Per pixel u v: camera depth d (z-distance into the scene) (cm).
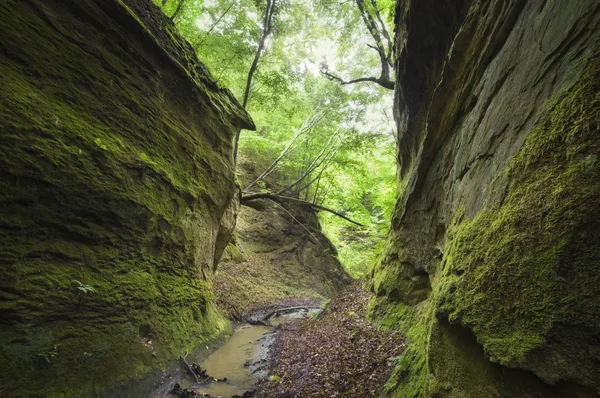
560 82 276
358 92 1786
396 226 860
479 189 389
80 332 482
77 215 501
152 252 699
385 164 1995
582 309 205
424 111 805
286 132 2353
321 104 1950
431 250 632
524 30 372
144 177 666
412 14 725
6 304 391
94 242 532
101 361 496
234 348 898
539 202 255
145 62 716
